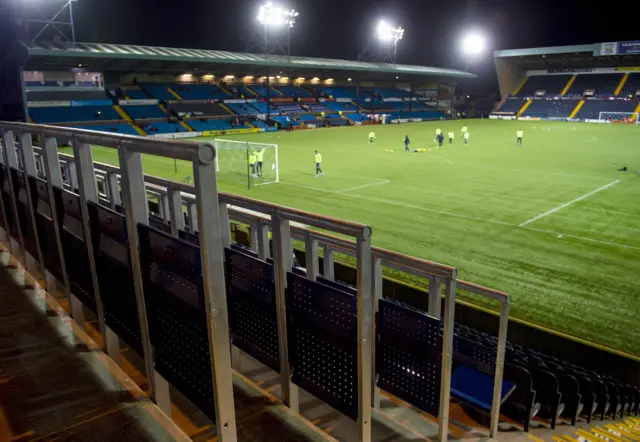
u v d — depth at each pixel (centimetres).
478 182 2200
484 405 451
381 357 377
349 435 352
